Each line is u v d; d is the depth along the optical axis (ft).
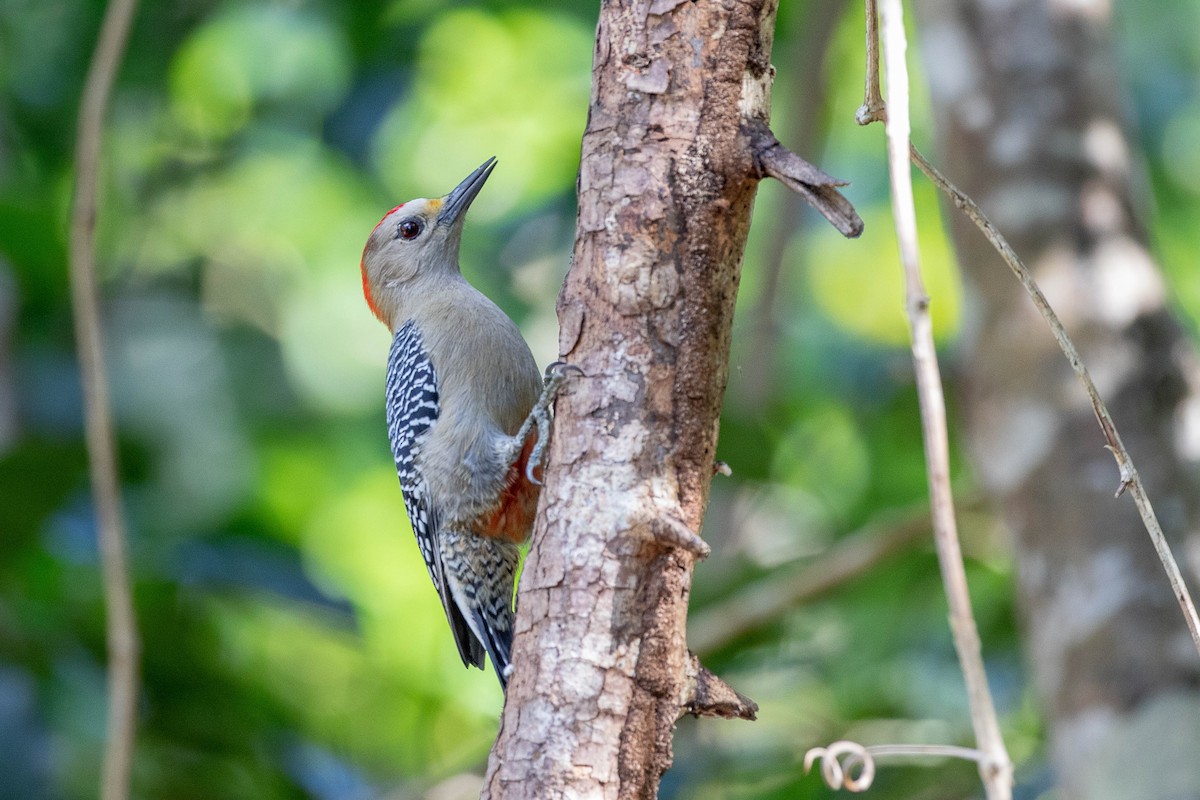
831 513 44.47
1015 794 35.88
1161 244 50.75
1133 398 30.78
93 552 37.40
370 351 53.31
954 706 38.86
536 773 17.28
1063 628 29.73
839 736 36.94
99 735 34.42
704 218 18.13
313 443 52.34
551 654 17.60
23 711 33.94
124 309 50.29
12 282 41.16
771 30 18.45
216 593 38.60
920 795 35.17
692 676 18.17
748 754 36.88
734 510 45.34
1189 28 52.42
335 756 39.73
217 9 48.47
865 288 54.49
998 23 34.12
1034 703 38.29
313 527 50.88
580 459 18.08
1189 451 30.45
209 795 35.22
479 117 52.80
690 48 18.19
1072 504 30.30
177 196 51.96
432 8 49.11
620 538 17.66
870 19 17.60
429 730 41.70
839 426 46.42
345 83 49.73
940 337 52.19
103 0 46.19
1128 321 31.45
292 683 39.91
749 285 54.70
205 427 49.32
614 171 18.37
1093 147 33.01
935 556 39.52
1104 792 27.35
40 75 46.60
